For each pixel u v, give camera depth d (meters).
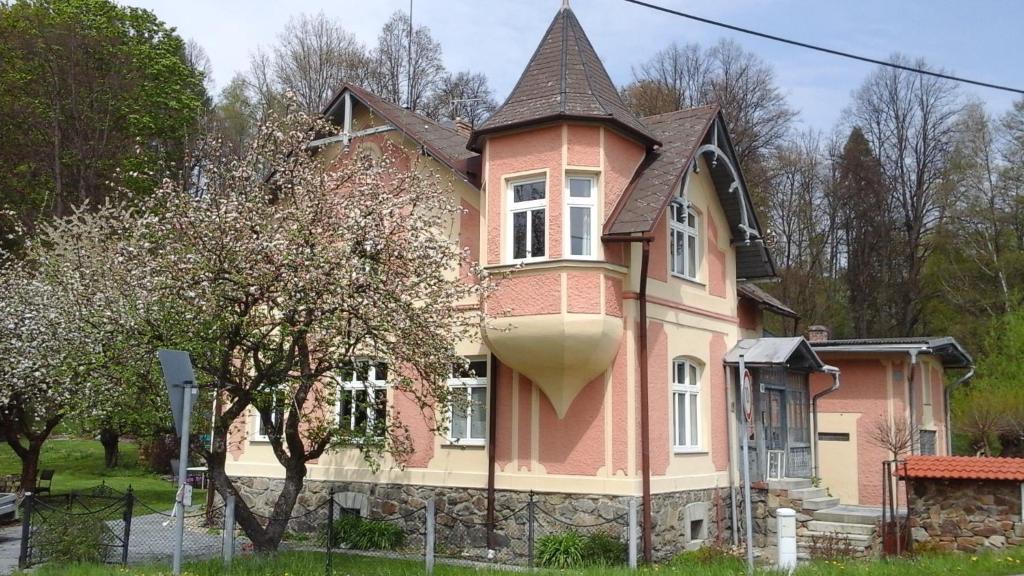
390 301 12.49
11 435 20.73
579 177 15.09
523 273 14.78
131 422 13.27
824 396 23.23
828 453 23.00
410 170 15.40
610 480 14.67
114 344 12.60
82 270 14.52
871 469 22.41
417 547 16.11
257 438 18.88
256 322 12.51
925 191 43.12
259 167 14.68
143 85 37.12
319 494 17.61
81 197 34.44
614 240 14.62
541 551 14.24
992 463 14.61
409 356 13.03
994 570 11.68
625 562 14.16
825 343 23.36
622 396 14.93
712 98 42.31
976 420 27.95
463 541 15.76
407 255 12.89
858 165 44.16
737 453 18.34
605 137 15.12
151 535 16.75
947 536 14.72
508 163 15.35
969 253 41.41
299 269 12.07
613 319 14.73
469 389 16.19
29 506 13.01
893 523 15.42
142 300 12.59
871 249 43.41
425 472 16.44
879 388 22.62
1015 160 41.41
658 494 15.34
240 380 13.09
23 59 35.31
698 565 13.11
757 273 20.50
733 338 19.08
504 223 15.28
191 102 38.03
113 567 12.03
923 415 23.83
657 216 14.51
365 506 17.00
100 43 36.41
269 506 18.31
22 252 24.27
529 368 14.96
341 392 14.21
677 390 16.88
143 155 34.50
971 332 39.47
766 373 19.41
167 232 13.03
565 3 16.98
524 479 15.34
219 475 12.94
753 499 18.27
